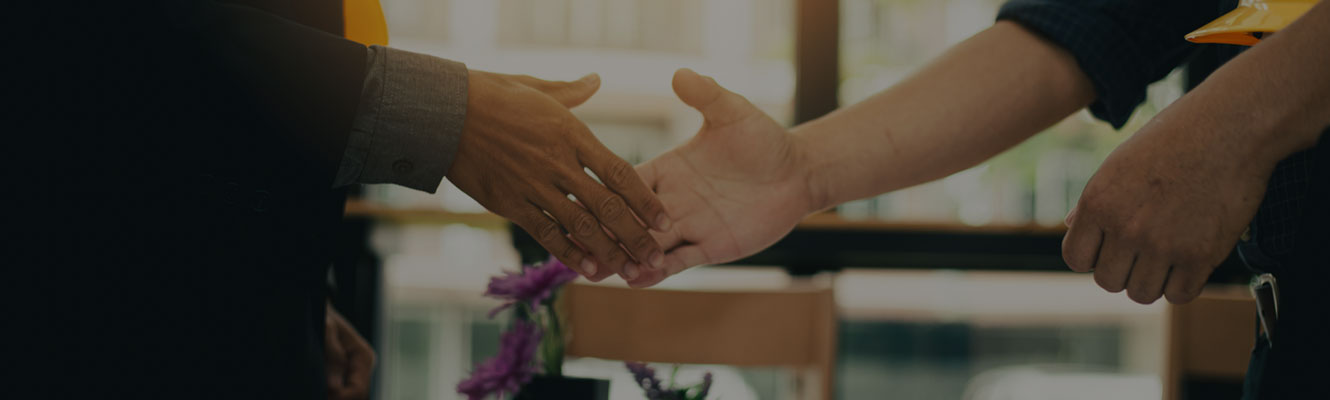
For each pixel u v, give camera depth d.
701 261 0.98
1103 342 3.36
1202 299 1.86
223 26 0.61
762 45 3.61
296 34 0.64
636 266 0.81
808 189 0.97
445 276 3.35
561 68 3.75
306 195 0.67
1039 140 3.42
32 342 0.60
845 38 3.43
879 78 3.45
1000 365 3.34
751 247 0.98
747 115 0.94
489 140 0.73
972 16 3.46
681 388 0.99
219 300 0.64
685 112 3.75
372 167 0.69
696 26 3.70
